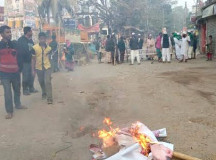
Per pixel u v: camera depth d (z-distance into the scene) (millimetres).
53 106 7043
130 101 7348
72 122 5715
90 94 8359
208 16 19750
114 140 3762
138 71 13383
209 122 5504
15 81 6676
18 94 6848
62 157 4133
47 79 7320
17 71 6531
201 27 24188
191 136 4809
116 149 3703
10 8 32250
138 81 10398
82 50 21562
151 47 19984
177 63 16750
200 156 4078
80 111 6512
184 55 17297
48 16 21969
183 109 6488
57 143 4652
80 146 4496
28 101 7723
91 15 41000
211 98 7469
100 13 46500
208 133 4934
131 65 16531
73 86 9836
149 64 16688
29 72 8453
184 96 7777
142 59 20250
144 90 8711
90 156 4117
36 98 8086
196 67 14289
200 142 4559
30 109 6836
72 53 15102
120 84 9891
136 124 4207
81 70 15016
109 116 6055
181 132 5000
